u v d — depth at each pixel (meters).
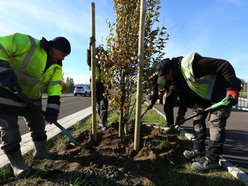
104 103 6.09
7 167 3.67
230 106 3.55
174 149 4.17
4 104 3.31
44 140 4.08
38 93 3.75
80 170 3.42
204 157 3.85
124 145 4.32
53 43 3.40
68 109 14.80
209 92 3.70
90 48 4.39
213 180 3.39
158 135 4.72
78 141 4.64
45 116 3.48
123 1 4.41
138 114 3.97
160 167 3.68
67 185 3.13
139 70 3.87
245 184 3.28
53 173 3.39
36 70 3.42
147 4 4.50
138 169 3.54
